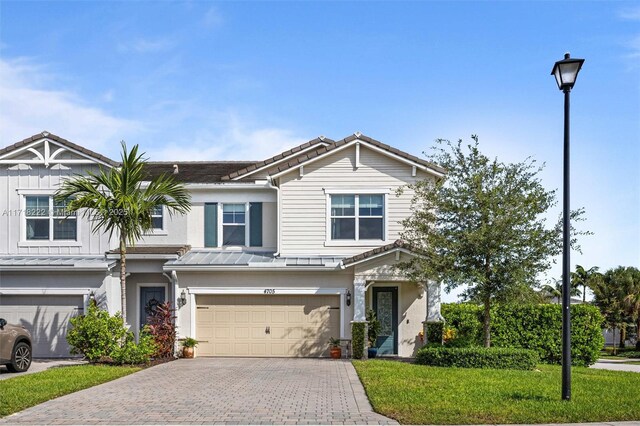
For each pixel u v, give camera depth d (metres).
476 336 23.17
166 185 20.83
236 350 23.05
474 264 19.23
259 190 25.02
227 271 22.98
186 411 11.78
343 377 16.50
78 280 22.98
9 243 23.91
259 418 11.13
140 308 23.86
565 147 12.55
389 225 23.55
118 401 12.88
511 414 11.23
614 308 49.88
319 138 25.55
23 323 23.05
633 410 11.67
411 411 11.49
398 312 23.17
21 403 12.43
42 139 23.56
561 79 12.56
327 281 22.86
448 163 19.88
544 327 23.20
